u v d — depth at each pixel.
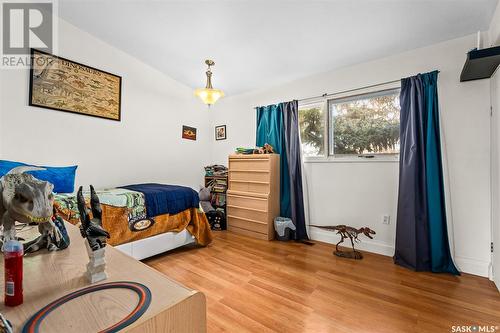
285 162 3.26
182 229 2.61
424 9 1.84
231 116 4.04
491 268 2.00
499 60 1.71
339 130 2.98
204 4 1.97
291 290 1.83
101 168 2.79
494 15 1.82
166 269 2.18
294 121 3.17
